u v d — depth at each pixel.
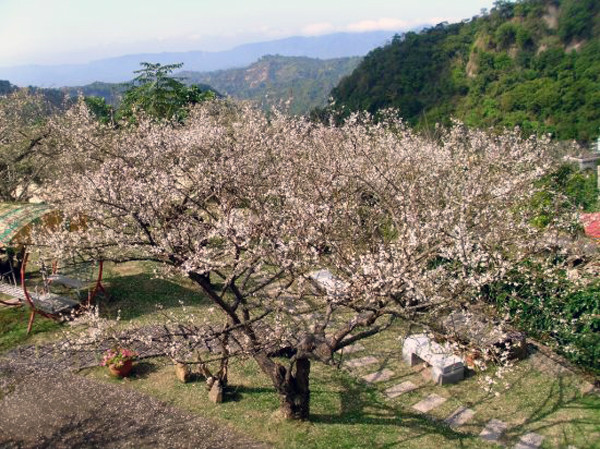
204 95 29.38
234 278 8.68
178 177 11.56
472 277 7.29
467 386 9.62
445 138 20.88
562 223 10.63
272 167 11.27
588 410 8.73
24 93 26.08
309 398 8.66
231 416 8.62
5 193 18.94
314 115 19.78
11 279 14.95
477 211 9.62
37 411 8.87
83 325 11.96
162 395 9.28
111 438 8.11
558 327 10.44
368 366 10.42
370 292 6.98
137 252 12.98
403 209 8.84
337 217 8.83
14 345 11.18
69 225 12.67
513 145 14.93
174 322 11.73
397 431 8.25
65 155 17.02
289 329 10.21
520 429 8.26
